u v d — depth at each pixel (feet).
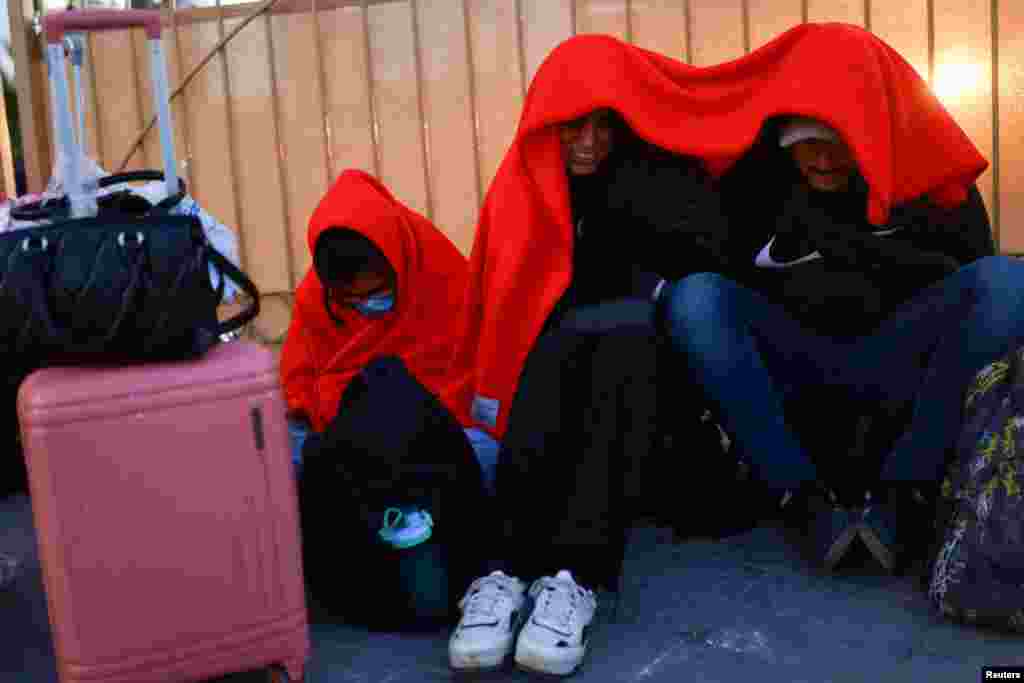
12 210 6.40
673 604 6.15
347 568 5.99
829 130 6.52
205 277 5.13
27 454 4.83
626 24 9.89
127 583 4.92
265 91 10.66
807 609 5.99
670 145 6.88
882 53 6.58
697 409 6.98
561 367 6.05
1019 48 9.19
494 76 10.23
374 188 7.54
